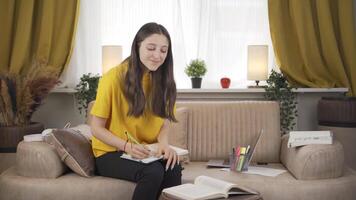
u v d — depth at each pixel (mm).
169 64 2062
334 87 3266
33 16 3266
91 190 1947
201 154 2617
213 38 3354
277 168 2400
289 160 2275
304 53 3227
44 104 3297
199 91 3227
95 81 3143
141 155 1895
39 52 3154
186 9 3391
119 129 2039
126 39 3363
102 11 3350
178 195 1544
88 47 3309
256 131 2633
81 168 2018
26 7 3158
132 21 3354
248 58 3184
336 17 3346
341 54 3346
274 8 3240
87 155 2053
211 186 1660
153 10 3348
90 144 2154
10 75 2861
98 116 1993
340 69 3240
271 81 3178
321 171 2078
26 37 3154
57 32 3227
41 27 3170
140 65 1988
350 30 3262
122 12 3346
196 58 3381
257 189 2018
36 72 2873
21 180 2010
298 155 2127
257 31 3371
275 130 2648
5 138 2717
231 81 3393
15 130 2725
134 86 1973
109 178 2016
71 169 2104
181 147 2521
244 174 2205
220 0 3348
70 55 3217
